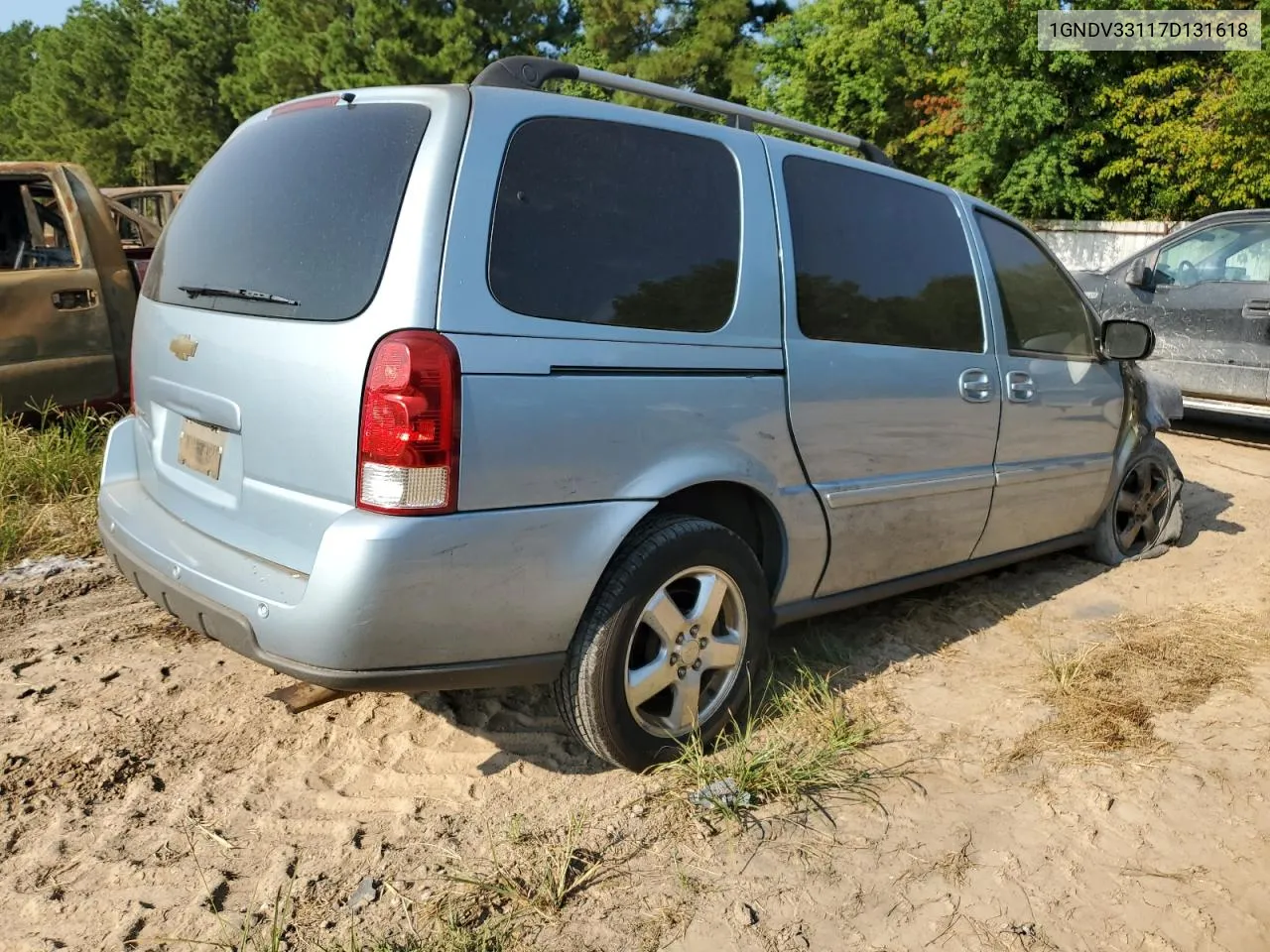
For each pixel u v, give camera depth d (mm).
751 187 3012
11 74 68000
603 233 2613
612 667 2594
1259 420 8398
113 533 2988
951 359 3578
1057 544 4434
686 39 23312
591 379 2502
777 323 2994
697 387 2738
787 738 3016
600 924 2260
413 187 2348
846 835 2623
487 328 2340
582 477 2492
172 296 2930
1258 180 13297
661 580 2666
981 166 15195
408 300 2258
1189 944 2273
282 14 26344
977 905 2375
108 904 2277
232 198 2834
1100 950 2250
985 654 3779
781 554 3092
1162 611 4254
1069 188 14648
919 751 3053
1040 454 4078
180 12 36312
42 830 2533
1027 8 14203
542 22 24312
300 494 2385
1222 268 7543
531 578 2426
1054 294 4223
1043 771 2965
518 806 2688
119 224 8477
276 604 2305
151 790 2715
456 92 2477
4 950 2127
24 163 5750
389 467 2227
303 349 2359
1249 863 2564
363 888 2340
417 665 2344
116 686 3303
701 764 2783
